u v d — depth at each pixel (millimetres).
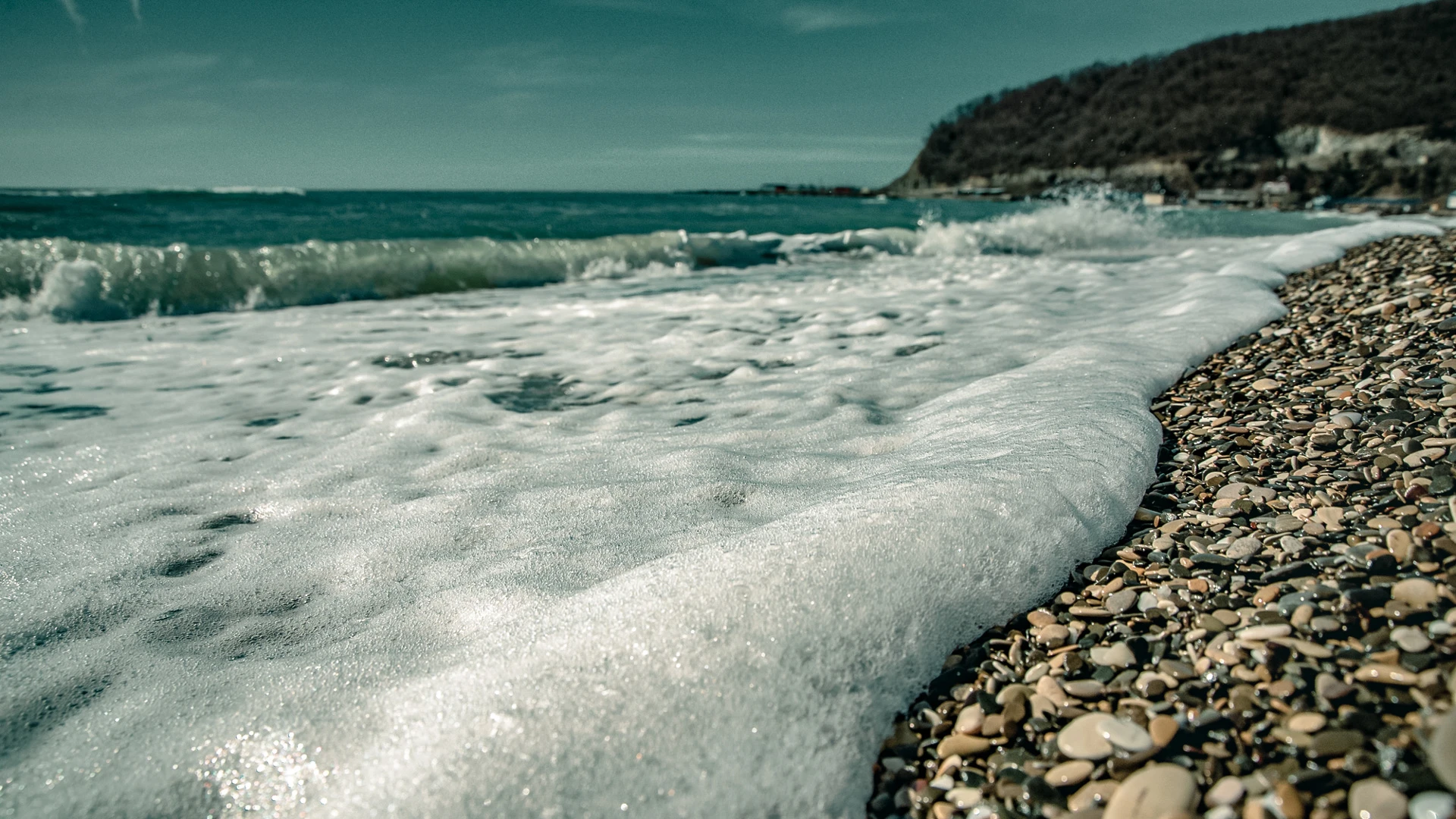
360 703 1313
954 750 1235
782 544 1544
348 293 7320
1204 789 1062
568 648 1294
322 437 3109
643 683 1219
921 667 1387
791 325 5281
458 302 7016
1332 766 1041
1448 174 49656
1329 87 72750
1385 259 5066
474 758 1106
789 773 1130
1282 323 3703
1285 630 1323
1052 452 2076
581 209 22000
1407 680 1141
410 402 3654
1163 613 1478
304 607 1746
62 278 6145
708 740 1146
